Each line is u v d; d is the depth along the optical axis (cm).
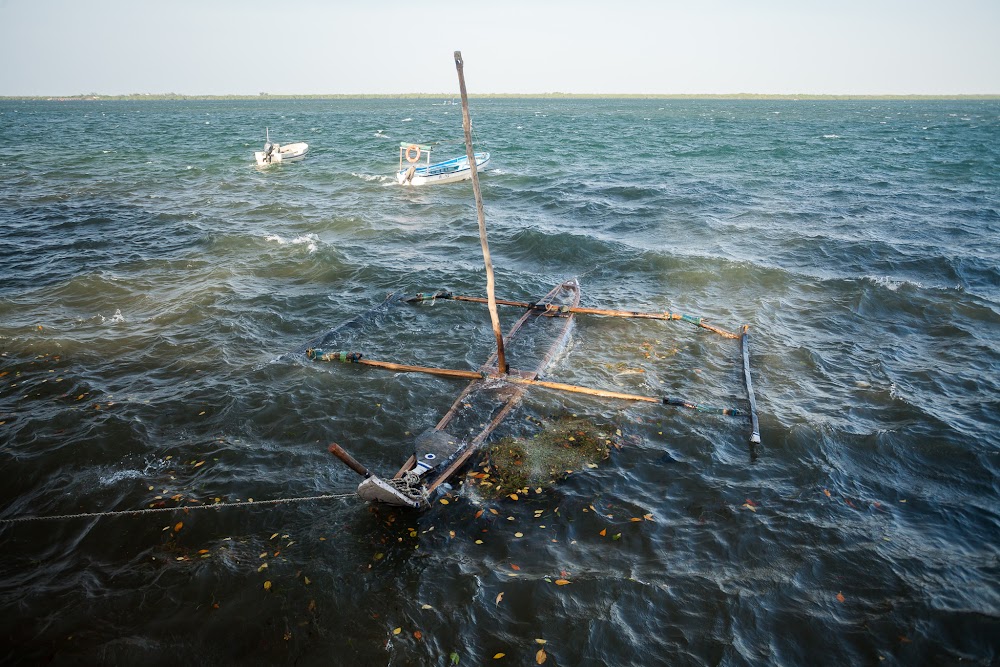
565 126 9038
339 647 629
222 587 699
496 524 798
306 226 2366
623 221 2428
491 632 645
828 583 705
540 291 1673
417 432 1005
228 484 873
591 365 1222
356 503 840
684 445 960
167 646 632
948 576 714
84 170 3803
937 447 948
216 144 5812
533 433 984
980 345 1299
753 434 967
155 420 1023
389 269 1820
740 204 2742
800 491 859
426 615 665
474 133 7506
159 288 1639
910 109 18112
